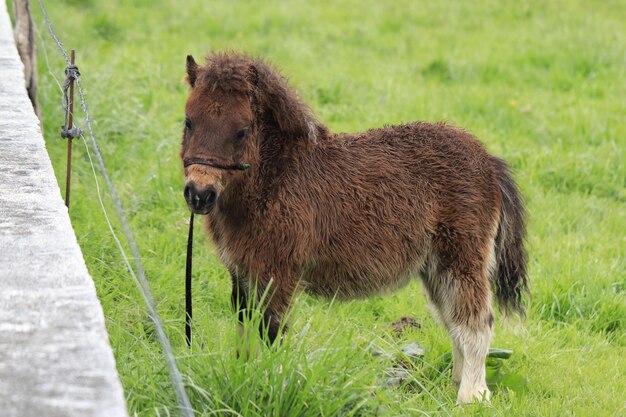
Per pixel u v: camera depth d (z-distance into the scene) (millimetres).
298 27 19859
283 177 6531
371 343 6074
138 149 11430
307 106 6746
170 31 18656
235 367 5551
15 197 5832
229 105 6105
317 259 6828
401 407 5945
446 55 18359
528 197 11078
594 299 8938
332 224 6762
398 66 17469
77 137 7055
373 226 6863
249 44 17859
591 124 14234
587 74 17609
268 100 6418
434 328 7984
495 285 7500
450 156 7172
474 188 7117
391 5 22672
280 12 20672
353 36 19453
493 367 7363
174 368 4629
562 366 7617
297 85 10914
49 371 3943
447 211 7051
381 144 7105
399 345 7602
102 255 7988
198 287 8078
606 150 13242
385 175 6941
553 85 16703
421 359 7324
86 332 4266
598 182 12273
